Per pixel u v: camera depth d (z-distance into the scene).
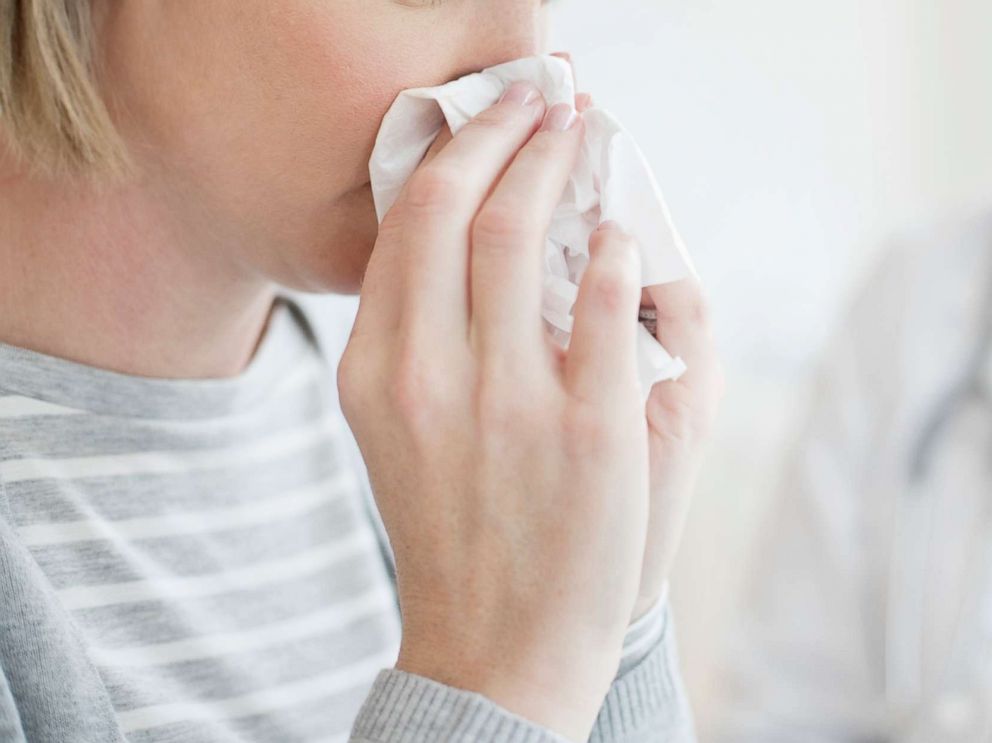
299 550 0.68
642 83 1.32
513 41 0.60
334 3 0.58
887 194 1.47
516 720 0.55
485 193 0.58
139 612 0.62
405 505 0.58
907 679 0.89
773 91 1.39
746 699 0.93
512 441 0.57
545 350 0.58
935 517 0.89
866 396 0.95
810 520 0.94
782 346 1.43
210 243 0.62
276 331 0.70
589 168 0.60
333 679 0.67
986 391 0.90
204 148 0.60
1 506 0.58
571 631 0.57
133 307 0.63
